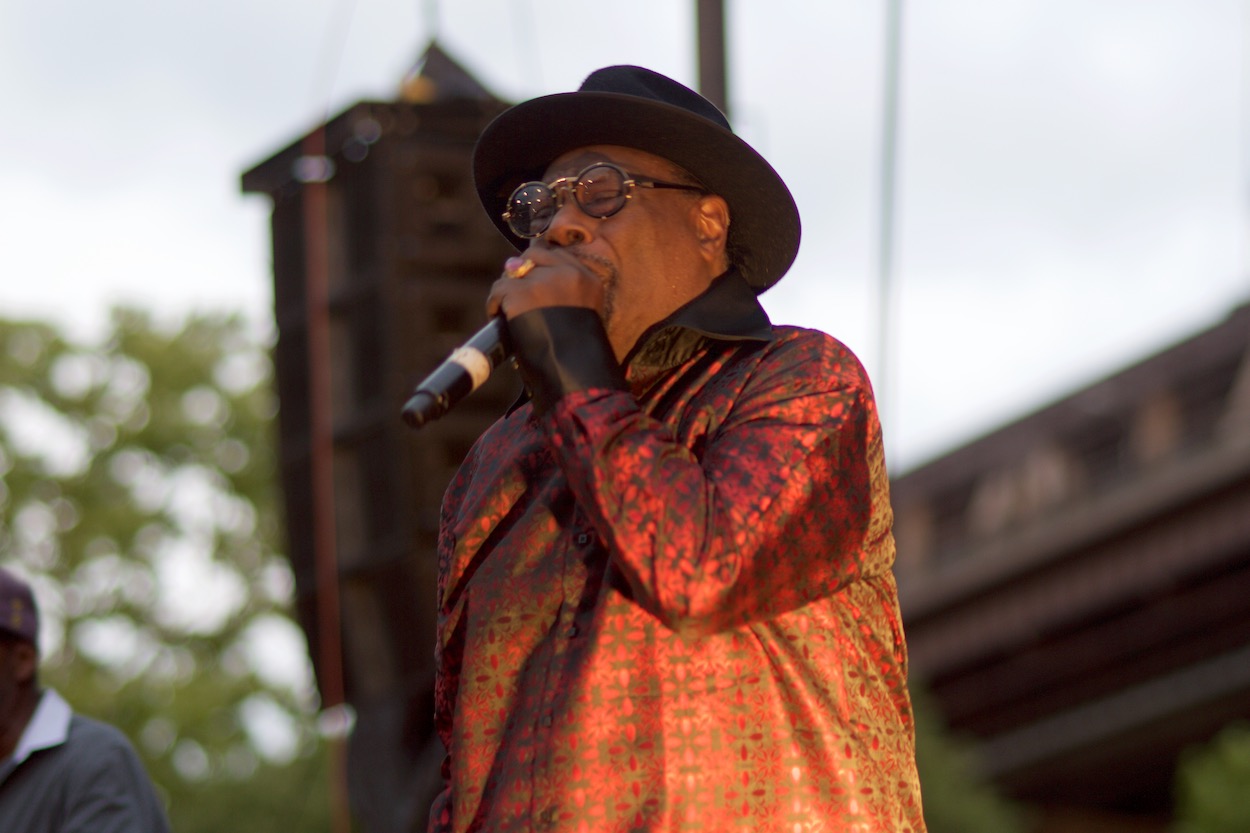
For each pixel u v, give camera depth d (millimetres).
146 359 42719
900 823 3609
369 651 15109
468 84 15883
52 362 42469
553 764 3500
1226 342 46719
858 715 3623
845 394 3693
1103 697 49000
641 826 3434
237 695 39062
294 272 15859
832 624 3639
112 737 7352
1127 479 45938
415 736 14969
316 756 34500
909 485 52531
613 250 3961
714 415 3740
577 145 4195
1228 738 34062
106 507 41906
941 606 49469
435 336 15109
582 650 3574
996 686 49594
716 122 4160
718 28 10773
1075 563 46844
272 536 42688
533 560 3768
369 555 15055
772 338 3889
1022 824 47938
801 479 3525
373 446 15039
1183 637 46594
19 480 41625
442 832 3898
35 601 7488
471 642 3738
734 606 3416
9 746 7277
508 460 3967
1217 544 43906
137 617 41469
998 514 49781
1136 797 52125
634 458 3447
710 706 3510
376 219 15273
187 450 42562
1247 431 43438
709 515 3416
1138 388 47938
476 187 4457
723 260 4148
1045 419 49969
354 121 15359
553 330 3617
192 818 34781
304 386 15797
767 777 3494
